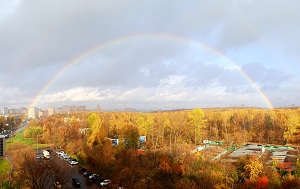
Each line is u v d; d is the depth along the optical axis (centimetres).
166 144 12938
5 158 11906
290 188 6353
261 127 16562
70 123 19850
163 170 7594
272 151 11469
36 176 7219
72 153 12475
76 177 9000
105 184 7938
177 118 17512
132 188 6994
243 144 13512
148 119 15300
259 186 6512
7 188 6944
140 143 12938
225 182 6956
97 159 9550
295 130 14038
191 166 7888
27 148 13288
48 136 16588
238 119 18662
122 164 8812
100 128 12094
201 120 14338
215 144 13525
